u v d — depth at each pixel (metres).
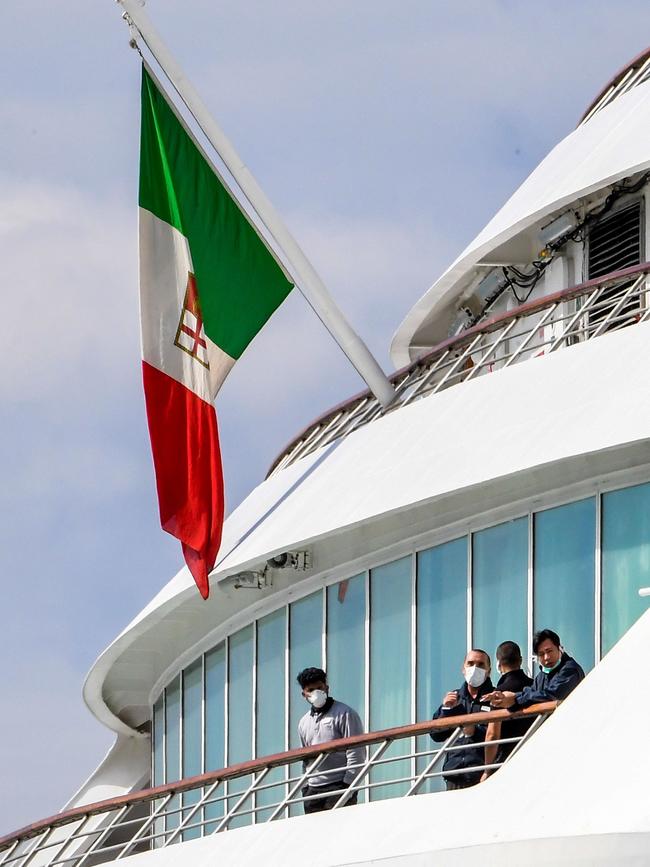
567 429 44.91
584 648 44.97
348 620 52.25
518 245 62.84
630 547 44.34
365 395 59.44
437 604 49.16
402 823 37.94
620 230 58.94
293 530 52.03
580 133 63.44
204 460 51.16
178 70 53.75
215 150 54.50
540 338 59.75
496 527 47.88
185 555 50.75
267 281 53.91
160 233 52.81
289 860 40.53
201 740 59.78
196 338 52.00
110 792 69.25
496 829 34.75
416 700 49.22
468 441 47.91
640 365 45.47
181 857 46.53
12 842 58.88
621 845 31.89
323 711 43.72
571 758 34.81
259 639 56.22
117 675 64.88
